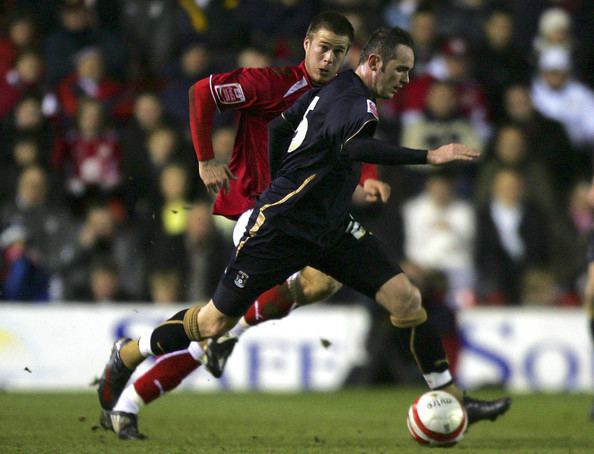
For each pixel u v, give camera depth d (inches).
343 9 1935.3
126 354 914.7
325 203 838.5
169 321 890.1
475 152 735.1
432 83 1905.8
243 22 1923.0
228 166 925.2
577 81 2240.4
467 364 1637.6
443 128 1870.1
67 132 1836.9
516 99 1993.1
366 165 942.4
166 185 1707.7
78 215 1748.3
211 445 898.1
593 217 1796.3
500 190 1809.8
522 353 1653.5
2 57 1900.8
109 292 1617.9
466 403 954.1
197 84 896.9
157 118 1808.6
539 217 1818.4
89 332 1553.9
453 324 1577.3
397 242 1747.0
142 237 1689.2
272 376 1592.0
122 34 1993.1
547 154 1998.0
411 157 746.2
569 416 1230.9
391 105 1886.1
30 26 1939.0
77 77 1883.6
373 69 828.6
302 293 954.7
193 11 1470.2
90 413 1171.3
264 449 872.9
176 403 1348.4
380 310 1615.4
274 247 841.5
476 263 1779.0
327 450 868.6
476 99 1955.0
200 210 1649.9
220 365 952.9
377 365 1616.6
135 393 935.0
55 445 882.8
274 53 1857.8
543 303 1752.0
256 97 893.2
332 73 889.5
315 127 816.3
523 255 1802.4
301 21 1925.4
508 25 2085.4
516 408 1330.0
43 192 1724.9
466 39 2085.4
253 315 957.8
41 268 1641.2
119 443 902.4
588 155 2081.7
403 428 1080.8
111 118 1834.4
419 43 1959.9
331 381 1608.0
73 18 1951.3
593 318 1215.6
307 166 826.2
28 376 1533.0
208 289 1640.0
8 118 1844.2
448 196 1771.7
